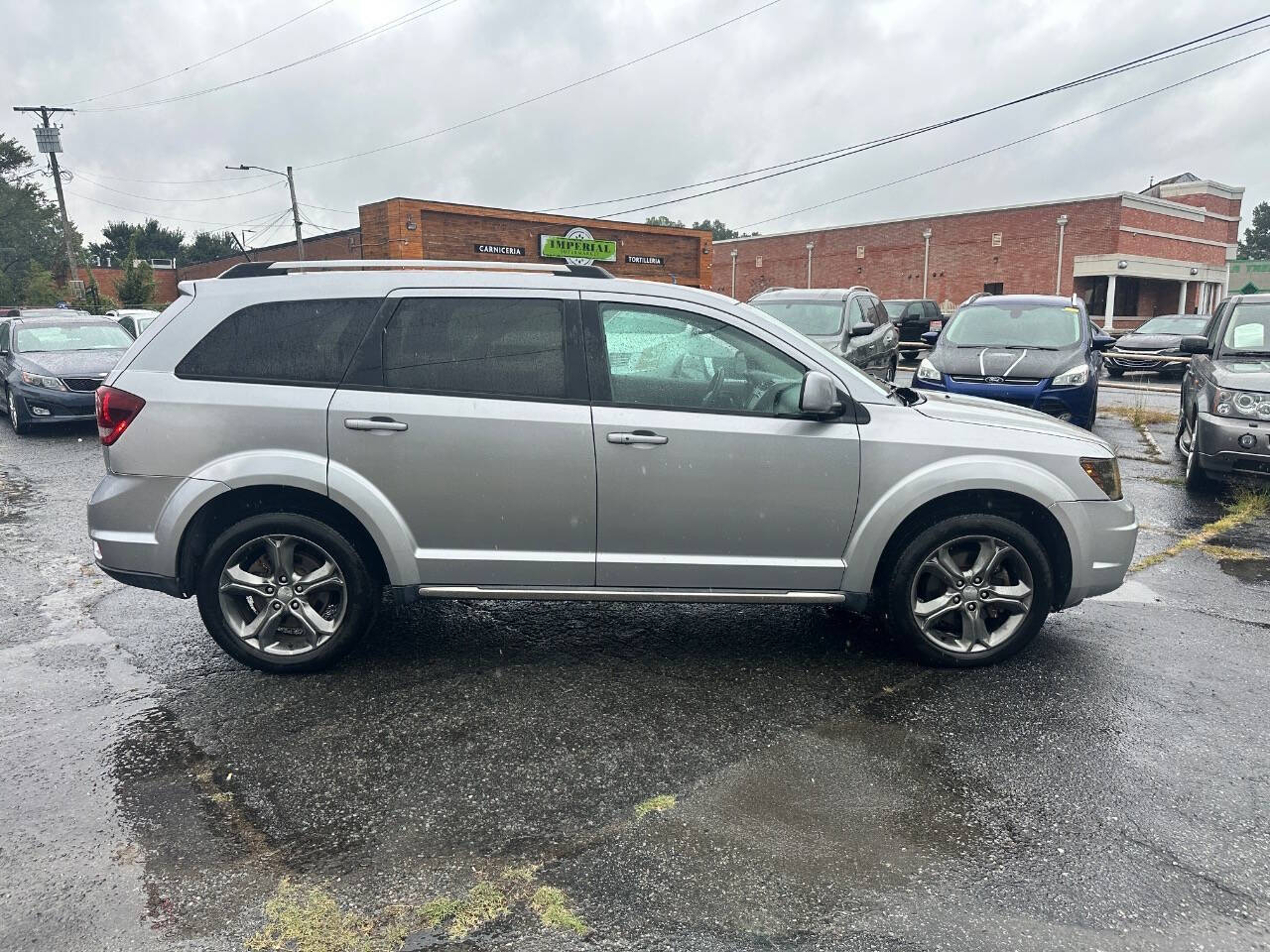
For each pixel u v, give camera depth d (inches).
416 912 99.5
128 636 185.3
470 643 180.5
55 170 1577.3
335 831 115.1
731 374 161.2
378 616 182.2
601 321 159.5
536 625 191.2
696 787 125.6
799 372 162.6
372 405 155.0
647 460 156.9
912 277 1686.8
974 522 163.2
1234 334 343.6
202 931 96.7
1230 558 245.8
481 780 127.3
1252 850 111.3
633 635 185.5
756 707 151.4
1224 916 99.0
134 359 158.2
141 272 1518.2
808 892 102.8
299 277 160.1
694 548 161.8
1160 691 158.6
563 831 115.0
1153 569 235.3
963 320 445.1
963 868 107.6
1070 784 126.8
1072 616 198.8
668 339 160.2
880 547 162.7
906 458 160.6
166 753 135.6
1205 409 307.6
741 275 1990.7
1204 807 121.1
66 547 254.5
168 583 158.4
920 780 127.8
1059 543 167.9
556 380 157.9
